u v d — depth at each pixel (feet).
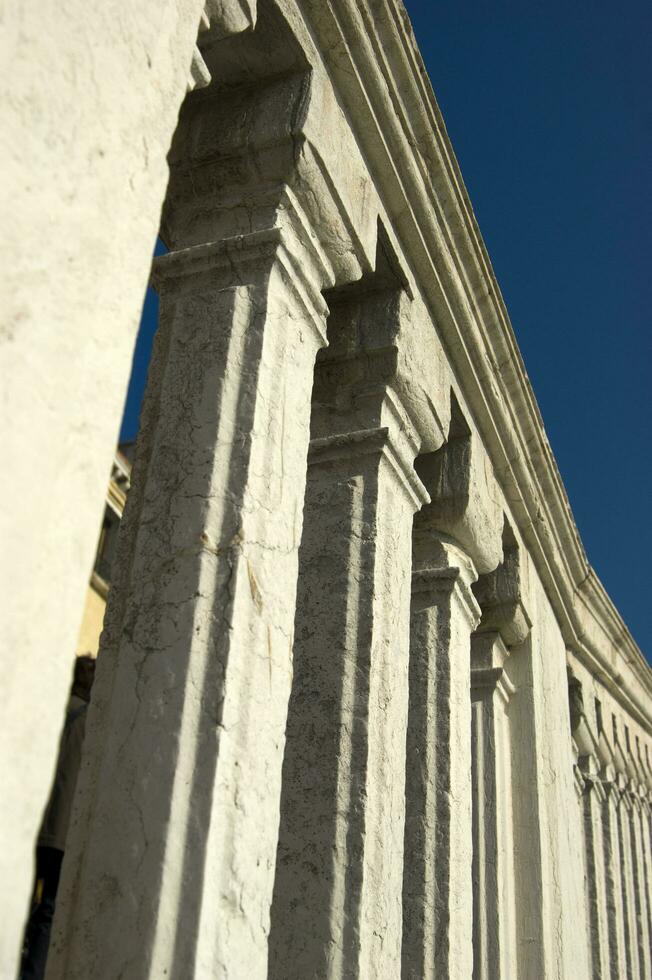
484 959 18.35
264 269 11.00
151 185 7.12
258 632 9.20
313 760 12.21
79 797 8.53
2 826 4.97
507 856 19.98
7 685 5.19
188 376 10.45
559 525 24.95
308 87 12.16
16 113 5.95
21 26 6.10
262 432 10.10
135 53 7.20
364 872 11.46
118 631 9.32
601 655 31.99
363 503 13.70
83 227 6.34
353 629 12.85
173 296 11.19
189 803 8.17
